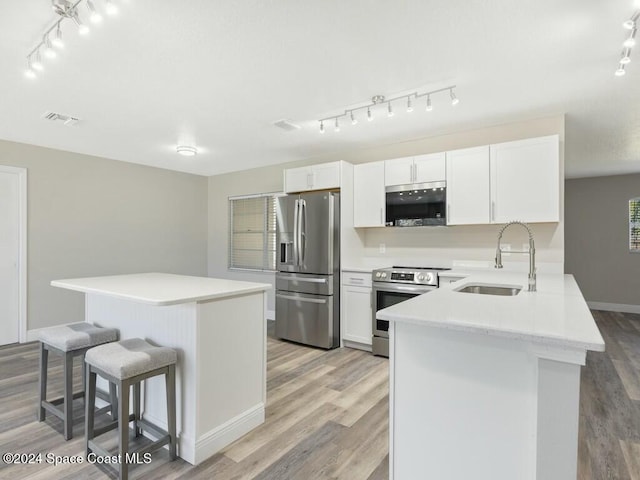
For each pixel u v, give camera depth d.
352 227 4.32
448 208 3.65
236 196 6.00
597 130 3.80
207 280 2.70
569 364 1.18
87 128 3.73
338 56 2.30
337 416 2.48
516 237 3.60
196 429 1.96
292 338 4.28
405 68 2.45
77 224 4.71
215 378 2.08
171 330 2.10
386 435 2.24
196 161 5.29
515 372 1.31
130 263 5.27
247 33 2.04
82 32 1.88
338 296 4.13
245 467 1.92
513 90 2.80
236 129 3.76
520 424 1.30
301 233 4.19
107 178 5.03
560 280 2.71
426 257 4.15
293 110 3.23
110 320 2.55
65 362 2.17
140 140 4.17
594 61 2.35
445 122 3.54
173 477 1.83
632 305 5.97
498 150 3.39
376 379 3.15
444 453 1.45
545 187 3.18
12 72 2.48
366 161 4.50
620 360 3.69
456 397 1.42
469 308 1.59
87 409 1.95
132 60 2.33
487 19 1.91
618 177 6.11
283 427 2.33
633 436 2.25
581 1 1.76
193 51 2.23
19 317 4.21
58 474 1.86
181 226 5.98
